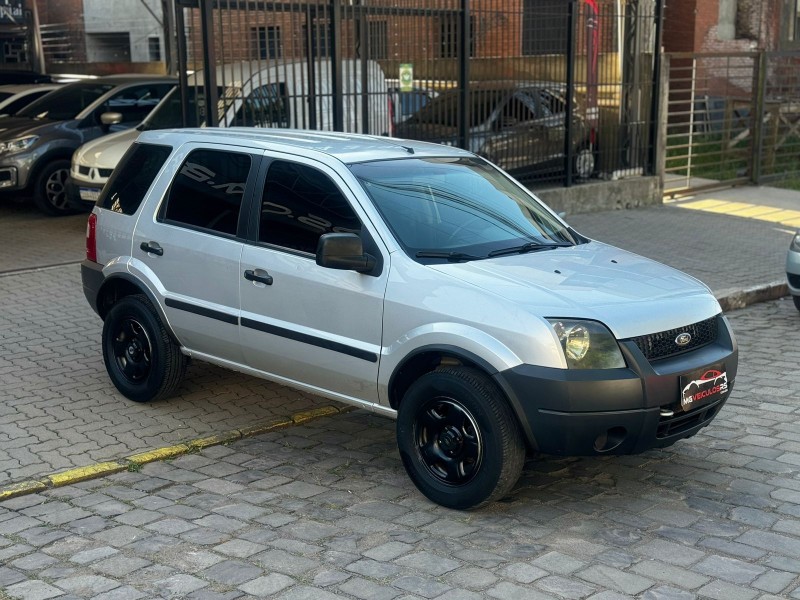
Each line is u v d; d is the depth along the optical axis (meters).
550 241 5.93
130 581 4.36
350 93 11.73
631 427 4.82
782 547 4.71
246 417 6.58
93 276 6.92
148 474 5.66
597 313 4.85
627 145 15.72
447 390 4.97
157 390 6.62
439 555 4.62
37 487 5.36
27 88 16.91
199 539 4.80
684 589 4.29
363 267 5.25
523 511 5.14
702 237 13.26
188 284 6.26
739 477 5.60
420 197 5.70
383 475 5.66
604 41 14.94
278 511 5.14
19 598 4.20
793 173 18.69
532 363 4.73
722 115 21.20
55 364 7.62
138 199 6.67
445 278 5.08
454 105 12.91
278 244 5.78
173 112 13.34
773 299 10.52
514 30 13.48
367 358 5.32
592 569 4.48
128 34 20.84
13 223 13.59
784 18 23.48
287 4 10.97
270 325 5.77
